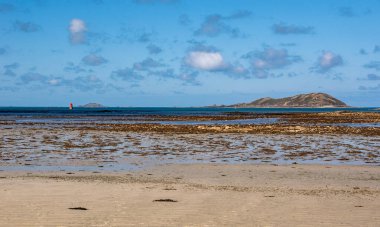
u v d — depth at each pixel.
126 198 12.05
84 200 11.68
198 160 23.34
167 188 13.95
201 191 13.44
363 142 34.03
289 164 21.78
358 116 91.50
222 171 19.16
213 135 40.50
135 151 27.39
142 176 17.44
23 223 9.29
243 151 27.77
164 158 24.08
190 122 69.19
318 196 12.82
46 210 10.43
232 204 11.45
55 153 26.02
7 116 101.50
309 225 9.41
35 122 67.62
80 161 22.55
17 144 31.42
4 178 16.00
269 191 13.69
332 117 89.25
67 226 9.12
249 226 9.27
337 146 31.03
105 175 17.64
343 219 9.95
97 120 77.00
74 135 40.12
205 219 9.84
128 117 95.12
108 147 29.72
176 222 9.55
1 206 10.77
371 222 9.73
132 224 9.35
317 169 19.86
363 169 19.97
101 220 9.63
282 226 9.31
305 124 61.03
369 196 12.94
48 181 15.10
